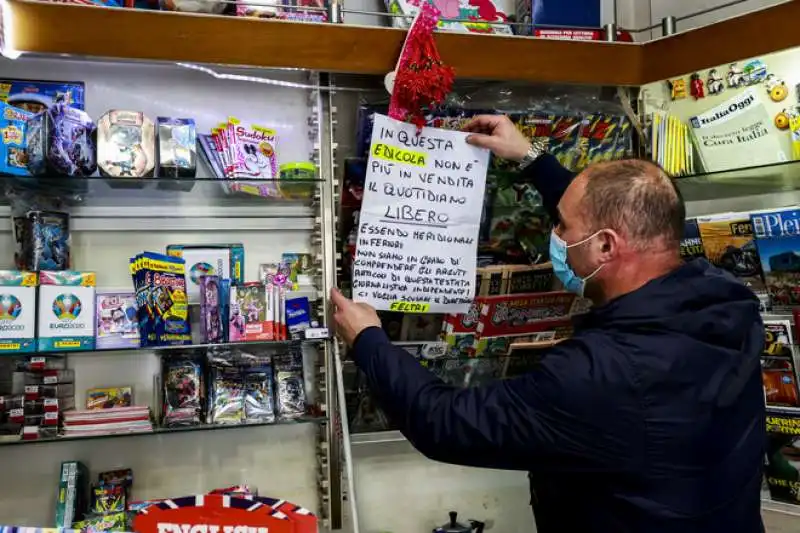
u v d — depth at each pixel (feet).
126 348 4.99
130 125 5.10
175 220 5.81
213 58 5.15
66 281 4.92
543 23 6.04
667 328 3.52
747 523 3.59
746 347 3.69
